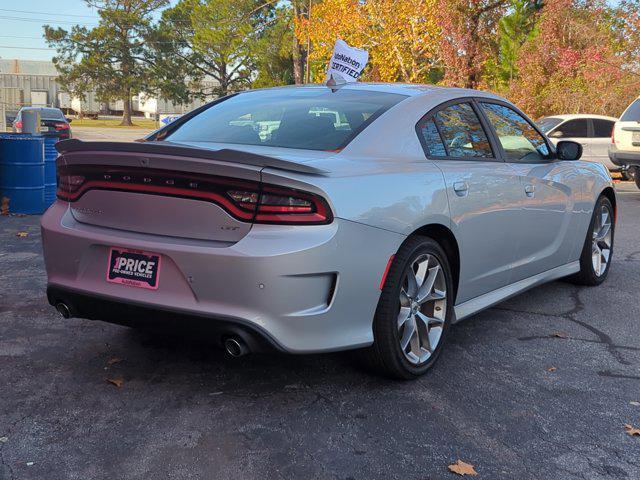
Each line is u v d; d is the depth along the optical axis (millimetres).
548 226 4750
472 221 3812
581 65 20391
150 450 2742
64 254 3285
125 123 64938
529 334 4418
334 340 3053
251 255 2803
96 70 62562
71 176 3309
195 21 58000
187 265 2928
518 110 4855
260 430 2939
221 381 3463
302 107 3857
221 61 60188
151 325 3105
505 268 4332
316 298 2947
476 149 4133
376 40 27891
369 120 3582
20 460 2639
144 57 64750
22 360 3674
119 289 3125
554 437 2961
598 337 4387
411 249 3348
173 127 4086
